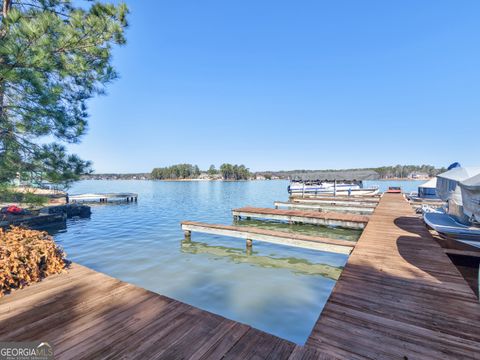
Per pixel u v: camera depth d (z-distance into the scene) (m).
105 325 3.38
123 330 3.27
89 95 7.68
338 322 3.49
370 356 2.82
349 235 12.88
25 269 4.62
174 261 8.62
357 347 2.97
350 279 4.98
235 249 10.09
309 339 3.12
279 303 5.74
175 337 3.12
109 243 10.92
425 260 6.12
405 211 14.55
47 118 6.73
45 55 5.59
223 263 8.45
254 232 9.81
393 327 3.37
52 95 6.07
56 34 5.96
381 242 7.88
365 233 9.16
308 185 29.69
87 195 30.23
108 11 6.89
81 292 4.33
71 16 6.81
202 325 3.39
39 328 3.30
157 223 15.72
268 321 5.02
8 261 4.48
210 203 28.02
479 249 7.20
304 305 5.65
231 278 7.18
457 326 3.39
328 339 3.12
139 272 7.62
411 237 8.52
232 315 5.25
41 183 7.10
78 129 7.29
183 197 35.91
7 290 4.35
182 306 3.88
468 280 6.38
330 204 21.20
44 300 4.05
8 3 6.69
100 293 4.30
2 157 6.44
